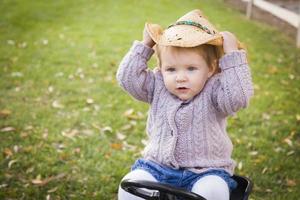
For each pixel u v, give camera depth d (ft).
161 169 7.55
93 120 14.89
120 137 13.76
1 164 12.31
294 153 12.89
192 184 7.36
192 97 7.54
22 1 32.09
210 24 7.79
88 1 31.89
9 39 23.40
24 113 15.31
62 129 14.30
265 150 13.05
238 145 13.35
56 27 25.70
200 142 7.45
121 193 7.47
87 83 17.89
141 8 29.78
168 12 28.89
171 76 7.42
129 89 7.98
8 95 16.78
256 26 26.55
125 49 21.89
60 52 21.47
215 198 7.07
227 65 7.26
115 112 15.46
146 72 8.00
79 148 13.12
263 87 17.40
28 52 21.44
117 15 28.14
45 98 16.57
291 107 15.67
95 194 11.18
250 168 12.17
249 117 14.96
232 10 30.96
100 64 19.89
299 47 22.57
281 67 19.56
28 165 12.28
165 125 7.59
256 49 21.93
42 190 11.28
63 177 11.83
